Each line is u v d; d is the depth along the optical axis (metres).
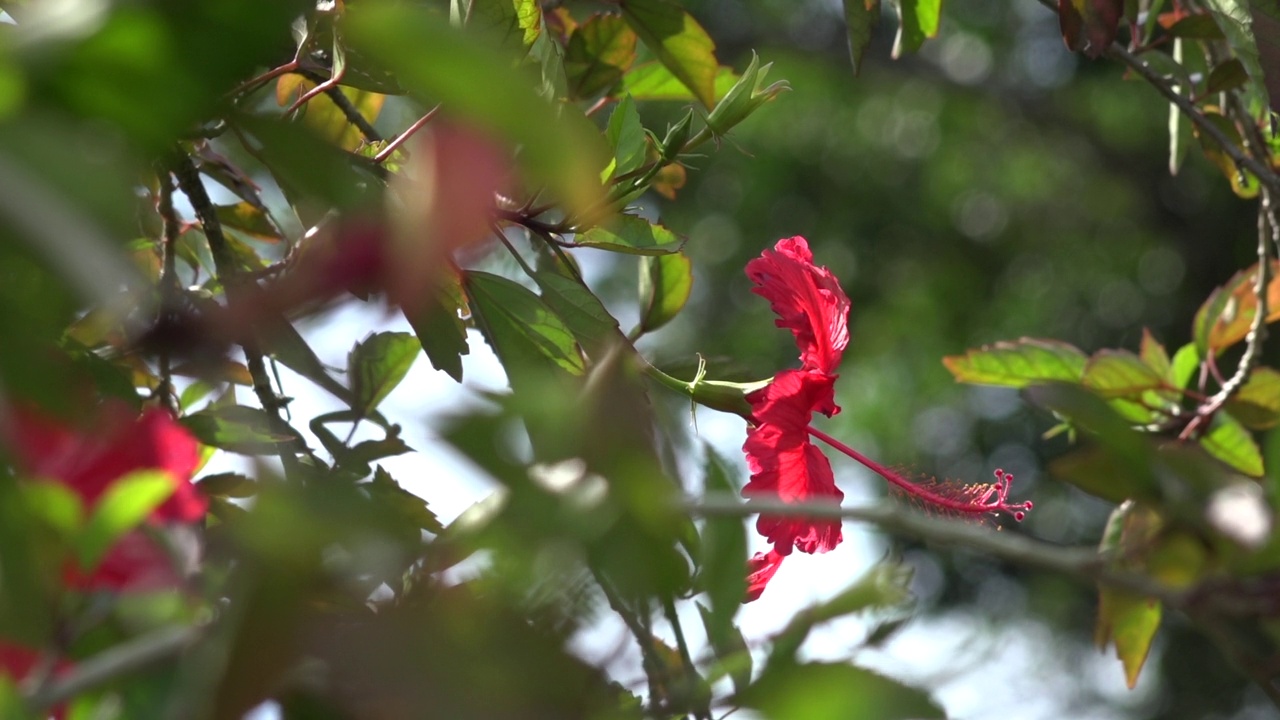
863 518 1.44
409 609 1.32
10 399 1.20
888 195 7.42
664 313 2.03
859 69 2.05
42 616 1.23
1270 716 5.82
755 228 7.34
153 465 1.70
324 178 1.22
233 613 1.19
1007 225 7.42
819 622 1.41
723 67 2.10
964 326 7.25
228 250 1.91
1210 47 2.12
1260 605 1.37
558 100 1.87
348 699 1.30
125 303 1.18
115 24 1.02
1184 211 6.99
